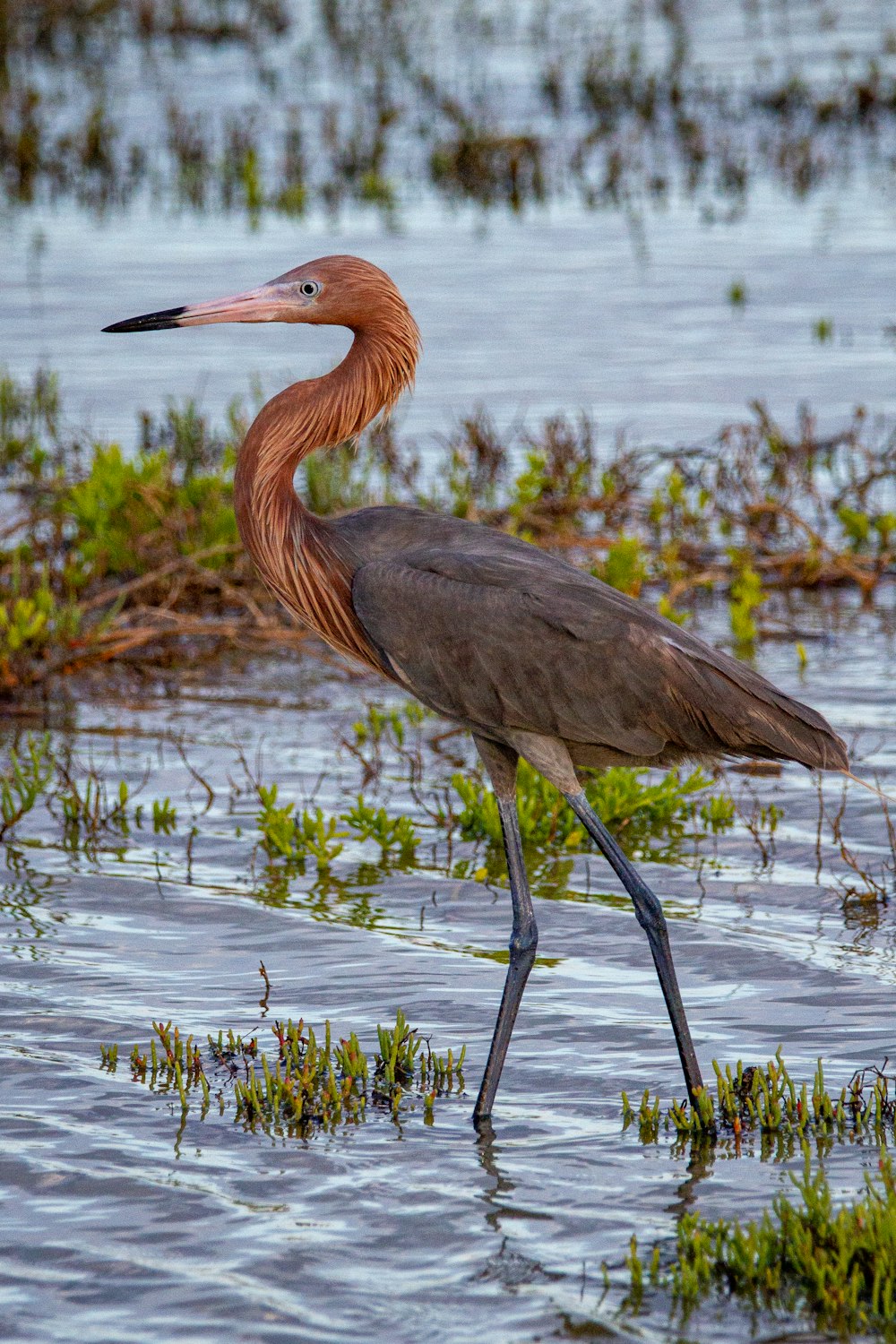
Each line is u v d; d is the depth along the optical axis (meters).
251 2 49.25
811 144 35.97
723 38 46.44
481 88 40.31
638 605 8.98
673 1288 6.77
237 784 12.75
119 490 16.97
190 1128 8.09
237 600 16.42
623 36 46.62
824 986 9.54
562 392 21.89
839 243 29.42
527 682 8.75
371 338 9.40
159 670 15.34
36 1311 6.64
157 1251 7.06
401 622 8.93
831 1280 6.70
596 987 9.66
